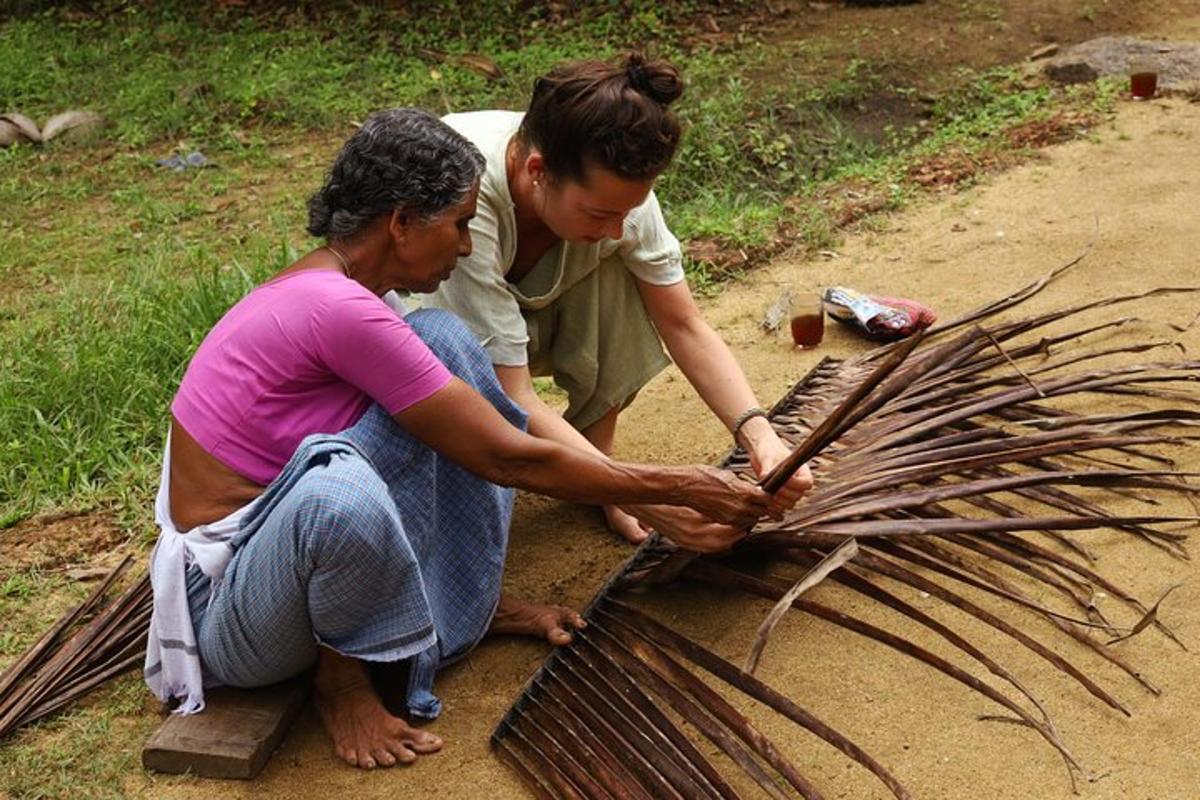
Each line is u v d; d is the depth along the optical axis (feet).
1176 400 11.77
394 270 8.71
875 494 10.15
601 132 8.23
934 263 16.26
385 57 27.94
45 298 17.63
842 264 16.61
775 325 14.93
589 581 10.73
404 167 8.27
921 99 23.52
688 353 10.50
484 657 9.80
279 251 18.71
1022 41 25.72
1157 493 11.05
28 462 12.82
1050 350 13.47
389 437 8.59
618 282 10.61
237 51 28.71
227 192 22.16
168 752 8.70
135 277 17.53
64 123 25.31
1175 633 9.52
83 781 8.79
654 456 12.54
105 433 13.16
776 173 21.18
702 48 26.94
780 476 8.70
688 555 9.84
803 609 9.08
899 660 9.46
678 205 19.74
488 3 29.63
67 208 21.94
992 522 9.23
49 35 30.86
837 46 26.11
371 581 8.25
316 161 23.39
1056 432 10.49
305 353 8.36
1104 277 15.20
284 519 8.05
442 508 9.25
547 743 8.68
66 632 10.37
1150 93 21.29
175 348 14.49
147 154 24.31
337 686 8.96
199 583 8.72
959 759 8.53
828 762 8.57
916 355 12.59
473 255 9.52
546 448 8.54
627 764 8.36
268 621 8.39
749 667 7.19
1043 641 9.54
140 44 29.96
